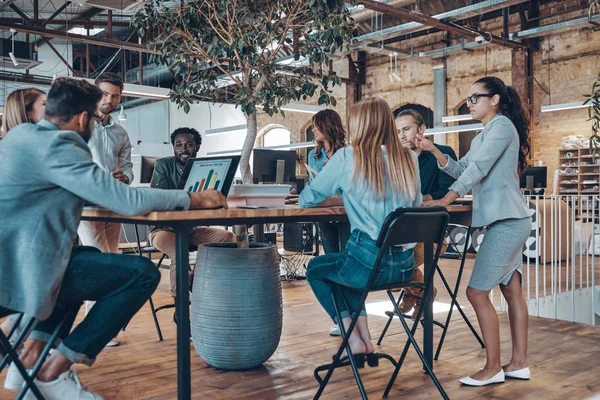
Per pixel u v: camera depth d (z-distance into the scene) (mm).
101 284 2004
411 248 2562
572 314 5906
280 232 13164
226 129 14461
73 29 18297
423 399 2668
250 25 3357
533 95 13992
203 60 3543
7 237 1825
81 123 2043
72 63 19953
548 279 7012
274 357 3361
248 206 2553
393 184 2482
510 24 14141
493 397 2703
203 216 2121
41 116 2758
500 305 4895
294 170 6660
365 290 2324
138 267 2035
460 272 3354
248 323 2975
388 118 2527
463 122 15070
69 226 1922
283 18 3453
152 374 3033
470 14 10734
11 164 1850
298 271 7453
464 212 3186
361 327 2721
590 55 13023
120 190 1935
